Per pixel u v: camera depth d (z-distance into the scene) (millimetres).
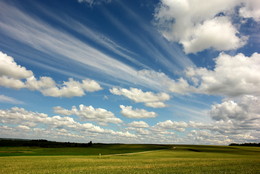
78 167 32344
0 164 36219
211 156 63062
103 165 35656
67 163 38531
